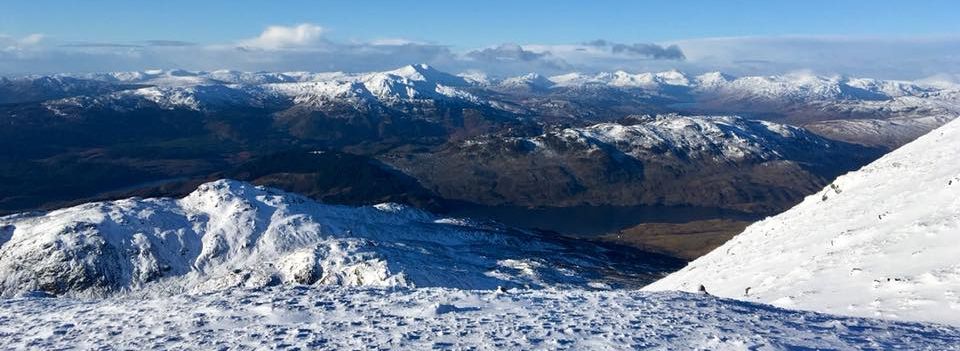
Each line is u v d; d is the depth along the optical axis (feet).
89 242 383.04
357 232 477.77
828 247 131.95
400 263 362.53
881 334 68.90
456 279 359.87
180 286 370.32
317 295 102.89
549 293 101.81
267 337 72.23
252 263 395.75
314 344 68.08
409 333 71.00
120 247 389.60
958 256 93.45
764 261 146.82
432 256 421.18
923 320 77.30
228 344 70.13
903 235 115.55
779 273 127.13
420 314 82.48
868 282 98.27
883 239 118.73
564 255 495.82
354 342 68.13
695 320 75.77
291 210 475.31
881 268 102.89
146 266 381.19
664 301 90.79
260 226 439.63
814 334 68.64
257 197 485.97
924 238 108.68
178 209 455.22
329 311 87.04
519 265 426.10
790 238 160.04
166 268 384.47
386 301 93.86
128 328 82.28
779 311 84.69
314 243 403.95
